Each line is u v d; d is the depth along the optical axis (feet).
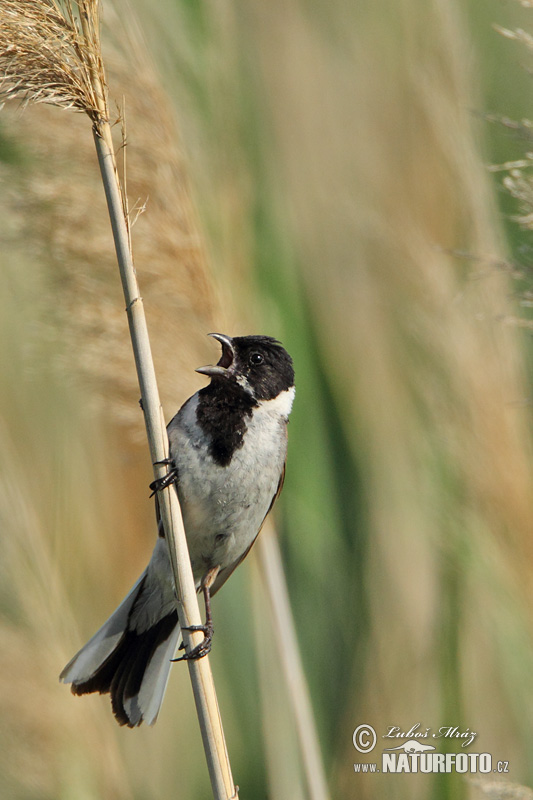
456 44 29.30
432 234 28.12
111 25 25.99
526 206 22.21
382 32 32.65
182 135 29.17
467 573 29.22
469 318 27.17
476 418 26.66
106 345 28.22
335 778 31.17
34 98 18.07
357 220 31.55
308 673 31.73
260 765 31.76
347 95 33.42
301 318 32.14
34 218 27.12
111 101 25.16
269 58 34.76
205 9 30.89
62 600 31.60
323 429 32.24
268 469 25.58
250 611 33.68
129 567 36.19
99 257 27.61
